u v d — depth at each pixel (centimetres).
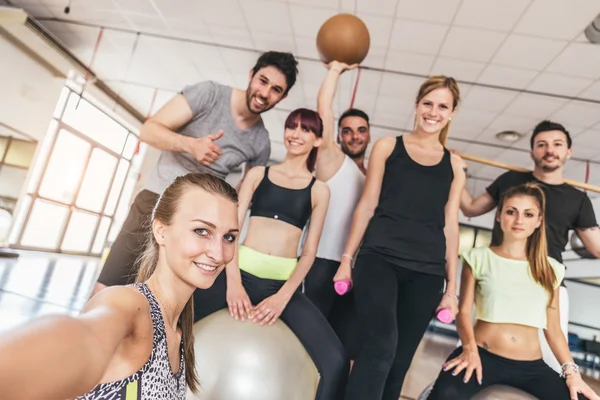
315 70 557
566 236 274
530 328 200
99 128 871
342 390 170
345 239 242
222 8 467
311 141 202
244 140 280
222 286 182
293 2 429
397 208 193
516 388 187
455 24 417
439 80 204
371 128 723
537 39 417
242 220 198
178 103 271
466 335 200
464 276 219
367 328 168
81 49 635
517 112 570
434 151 209
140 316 71
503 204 219
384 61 505
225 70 614
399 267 183
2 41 577
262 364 156
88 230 912
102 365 54
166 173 269
